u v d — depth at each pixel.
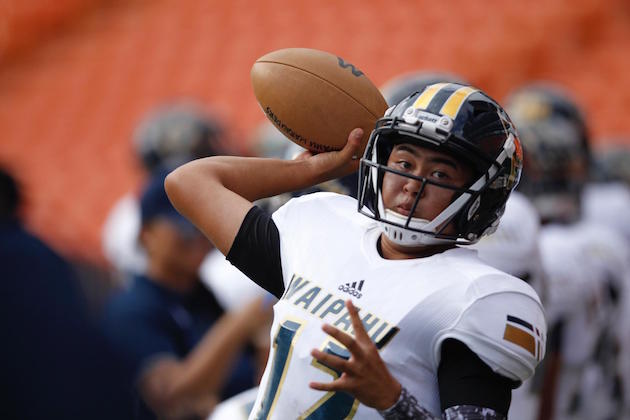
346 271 7.39
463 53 44.19
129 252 15.38
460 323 6.87
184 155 16.16
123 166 39.41
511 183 7.51
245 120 41.56
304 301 7.35
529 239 10.73
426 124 7.12
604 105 43.72
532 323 7.00
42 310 12.44
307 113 8.26
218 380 12.55
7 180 12.82
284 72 8.35
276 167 8.26
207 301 13.75
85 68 46.97
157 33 48.50
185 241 13.15
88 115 43.78
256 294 13.05
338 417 6.98
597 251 12.93
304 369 7.11
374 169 7.38
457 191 7.19
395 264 7.32
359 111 8.31
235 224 7.87
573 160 13.27
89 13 50.16
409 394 6.53
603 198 20.64
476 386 6.78
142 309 13.01
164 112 16.98
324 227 7.81
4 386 12.14
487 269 7.19
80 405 12.45
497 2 47.38
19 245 12.52
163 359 12.71
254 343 13.01
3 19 49.16
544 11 46.59
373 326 7.01
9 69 47.69
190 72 45.66
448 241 7.38
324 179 8.38
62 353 12.49
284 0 49.25
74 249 28.75
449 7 47.06
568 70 44.84
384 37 45.91
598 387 12.90
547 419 12.30
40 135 43.00
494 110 7.42
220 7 49.53
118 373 12.91
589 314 12.63
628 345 13.19
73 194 36.84
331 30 46.75
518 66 44.16
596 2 47.03
